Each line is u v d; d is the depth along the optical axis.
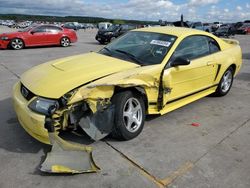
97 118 3.11
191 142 3.52
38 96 3.03
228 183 2.71
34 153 3.15
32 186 2.58
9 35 13.44
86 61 3.81
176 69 3.90
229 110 4.75
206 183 2.70
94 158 3.06
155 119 4.23
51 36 14.73
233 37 26.33
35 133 3.04
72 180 2.67
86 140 3.43
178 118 4.31
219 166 3.00
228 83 5.57
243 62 9.84
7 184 2.60
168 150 3.30
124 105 3.28
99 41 17.44
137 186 2.62
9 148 3.25
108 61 3.78
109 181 2.67
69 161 2.82
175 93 4.07
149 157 3.12
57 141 2.92
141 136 3.62
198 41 4.59
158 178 2.75
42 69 3.69
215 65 4.83
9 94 5.37
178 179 2.74
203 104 5.03
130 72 3.38
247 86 6.41
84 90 2.95
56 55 11.46
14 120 4.06
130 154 3.17
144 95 3.58
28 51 12.83
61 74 3.34
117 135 3.39
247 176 2.84
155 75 3.59
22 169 2.84
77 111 3.01
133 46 4.25
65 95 2.95
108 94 3.07
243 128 4.02
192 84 4.40
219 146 3.45
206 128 3.97
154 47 4.07
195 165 3.00
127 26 17.70
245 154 3.27
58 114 2.92
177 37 4.20
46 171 2.71
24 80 3.50
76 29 43.78
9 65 8.70
